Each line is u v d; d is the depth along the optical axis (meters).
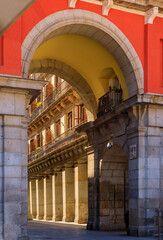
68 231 18.69
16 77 12.23
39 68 19.11
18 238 11.91
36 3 13.42
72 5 13.98
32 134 41.78
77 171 26.11
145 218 14.37
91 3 14.52
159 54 15.43
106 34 14.91
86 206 25.98
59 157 29.19
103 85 19.00
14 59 12.63
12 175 12.13
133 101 14.80
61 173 30.38
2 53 12.49
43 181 36.59
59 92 31.06
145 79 15.14
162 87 15.27
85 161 26.05
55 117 32.97
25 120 12.89
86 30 14.95
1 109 12.23
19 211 12.07
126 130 15.80
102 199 18.38
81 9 14.30
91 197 19.05
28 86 12.47
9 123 12.33
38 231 19.25
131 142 15.32
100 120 17.97
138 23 15.38
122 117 16.06
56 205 30.61
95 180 18.78
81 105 27.12
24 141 12.84
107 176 18.62
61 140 29.55
